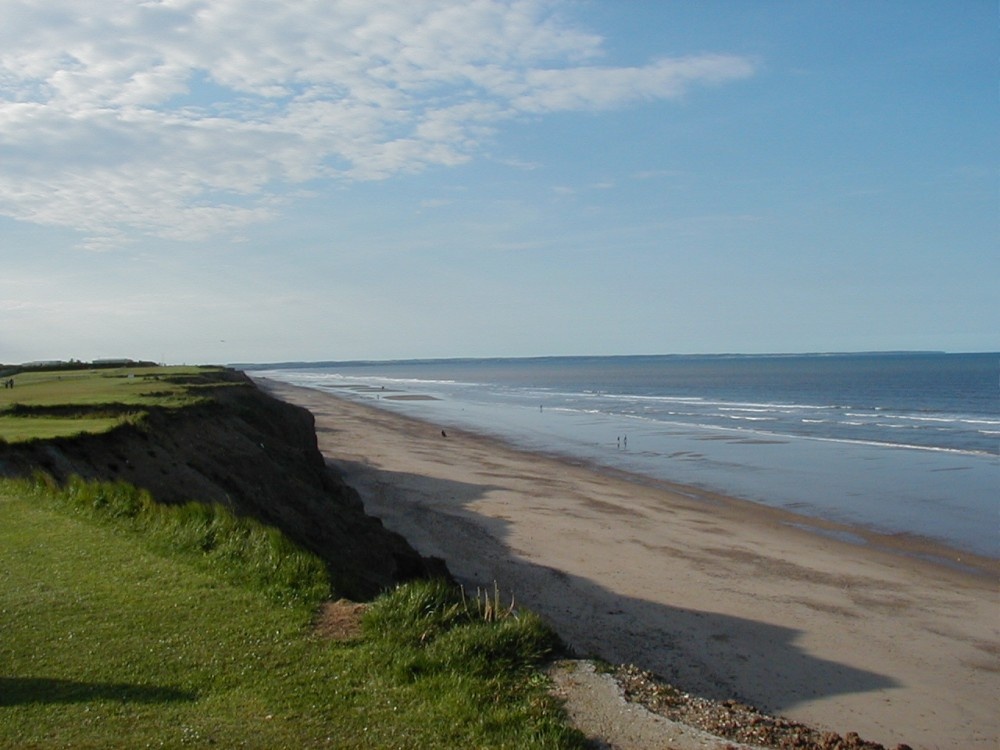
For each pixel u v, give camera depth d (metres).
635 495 33.84
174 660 7.50
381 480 35.59
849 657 15.88
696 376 182.38
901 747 7.76
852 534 27.14
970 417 72.12
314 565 10.26
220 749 5.98
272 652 7.79
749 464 43.09
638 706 7.34
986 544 25.78
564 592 19.53
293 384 159.75
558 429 63.19
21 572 9.93
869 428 62.25
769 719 7.46
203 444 23.12
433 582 9.56
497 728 6.63
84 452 17.86
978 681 14.84
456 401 101.94
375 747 6.18
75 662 7.37
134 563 10.38
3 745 5.85
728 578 21.33
